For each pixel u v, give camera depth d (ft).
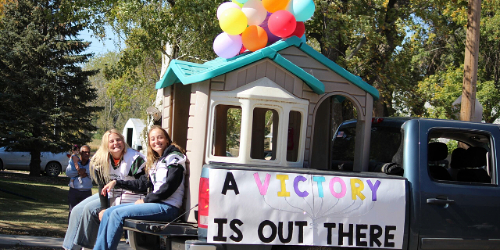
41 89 69.77
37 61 72.90
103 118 196.85
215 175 13.53
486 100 73.36
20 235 26.58
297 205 13.96
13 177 69.10
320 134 20.20
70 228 17.39
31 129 72.64
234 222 13.52
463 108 31.45
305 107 15.94
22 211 38.50
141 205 14.76
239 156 15.39
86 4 51.60
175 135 19.38
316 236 14.03
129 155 17.28
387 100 56.13
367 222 14.48
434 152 17.71
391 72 52.34
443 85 72.95
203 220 13.53
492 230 15.61
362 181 14.61
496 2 69.36
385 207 14.69
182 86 19.52
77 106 75.72
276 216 13.79
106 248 14.38
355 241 14.34
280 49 16.28
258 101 15.35
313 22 52.11
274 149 17.25
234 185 13.60
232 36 17.15
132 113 190.19
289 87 15.87
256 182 13.76
